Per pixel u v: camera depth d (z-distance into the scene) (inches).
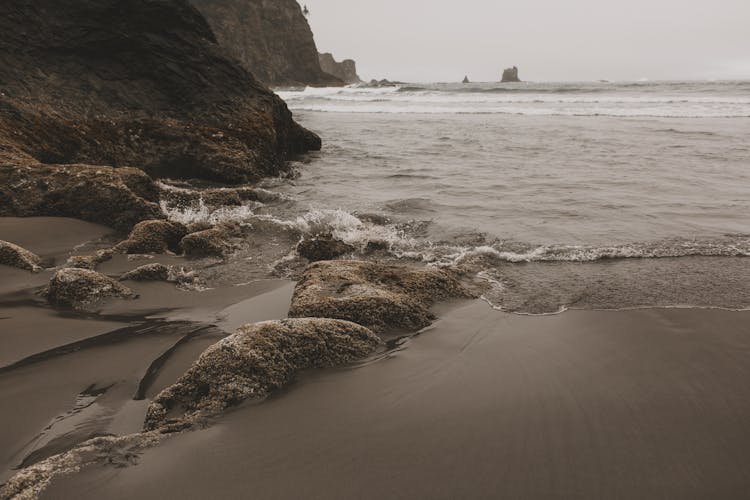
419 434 126.3
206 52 574.9
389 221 348.2
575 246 286.7
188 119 531.2
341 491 107.2
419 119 1173.1
